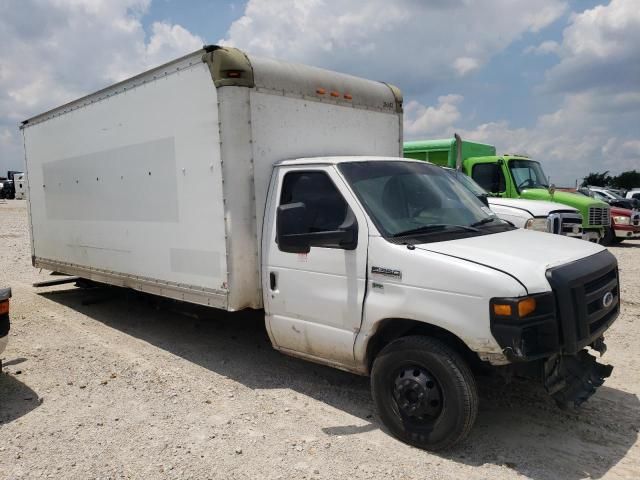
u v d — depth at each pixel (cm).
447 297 396
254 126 538
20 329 761
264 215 542
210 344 686
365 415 479
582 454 409
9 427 464
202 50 540
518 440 430
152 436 443
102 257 753
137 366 607
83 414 487
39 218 920
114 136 695
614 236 1678
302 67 595
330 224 480
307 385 547
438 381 403
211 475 384
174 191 599
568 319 382
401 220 462
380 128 681
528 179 1293
